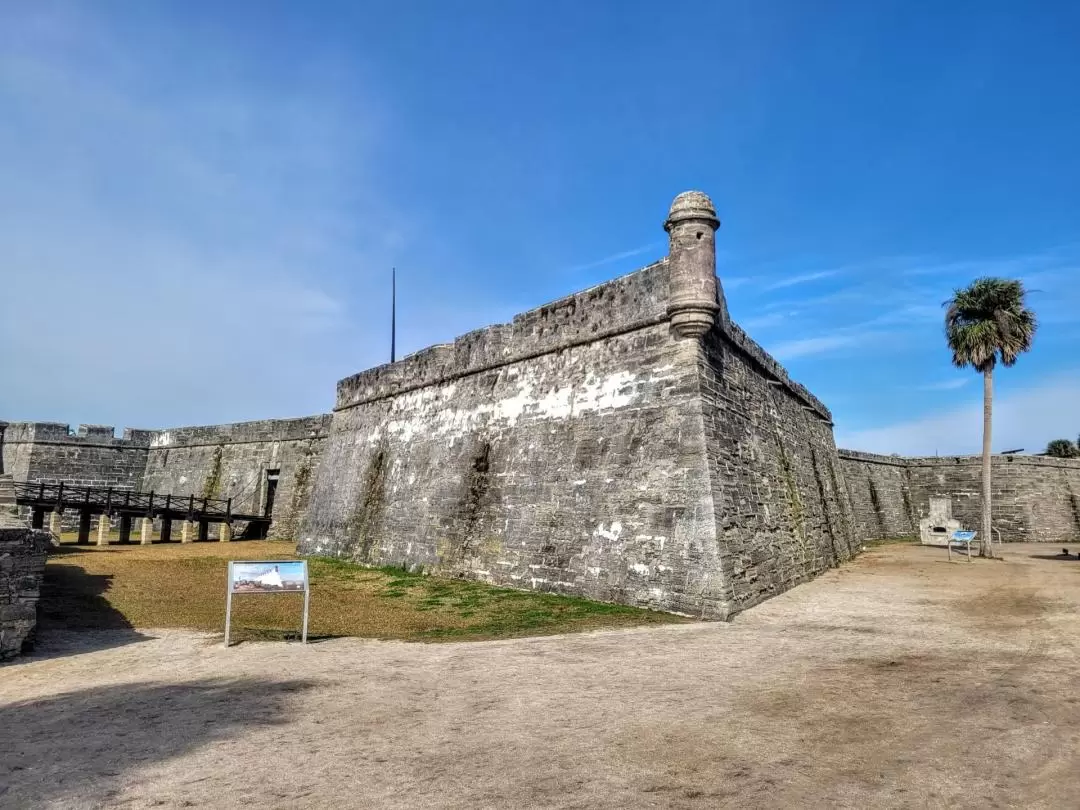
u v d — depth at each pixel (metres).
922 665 8.83
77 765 5.85
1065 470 37.38
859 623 11.95
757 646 10.13
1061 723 6.52
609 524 15.12
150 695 8.07
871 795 5.05
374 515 24.64
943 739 6.14
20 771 5.73
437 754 5.99
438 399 22.88
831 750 5.93
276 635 11.88
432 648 10.68
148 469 44.03
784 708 7.11
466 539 19.22
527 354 19.06
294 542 33.06
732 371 16.81
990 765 5.55
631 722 6.75
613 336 16.58
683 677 8.42
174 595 16.16
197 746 6.28
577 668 9.02
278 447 37.06
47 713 7.45
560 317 18.20
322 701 7.69
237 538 36.03
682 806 4.91
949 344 27.50
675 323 14.73
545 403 18.05
